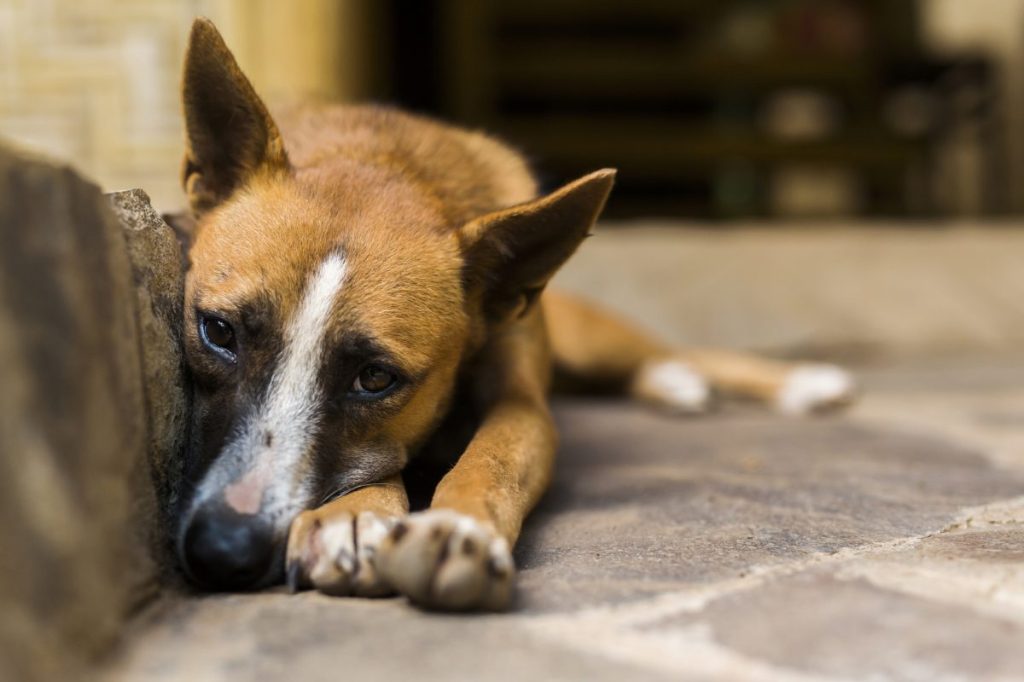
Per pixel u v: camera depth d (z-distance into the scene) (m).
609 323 1.15
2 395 0.50
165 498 0.63
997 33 3.17
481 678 0.51
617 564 0.63
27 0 1.13
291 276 0.67
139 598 0.57
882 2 3.05
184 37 1.14
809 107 3.53
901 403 1.20
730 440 0.97
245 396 0.66
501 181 0.85
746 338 1.58
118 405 0.56
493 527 0.59
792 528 0.68
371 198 0.72
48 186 0.52
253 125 0.71
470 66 2.63
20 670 0.49
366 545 0.60
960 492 0.77
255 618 0.57
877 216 2.95
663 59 2.79
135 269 0.60
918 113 3.19
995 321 1.71
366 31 1.74
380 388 0.69
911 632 0.54
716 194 3.04
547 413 0.79
